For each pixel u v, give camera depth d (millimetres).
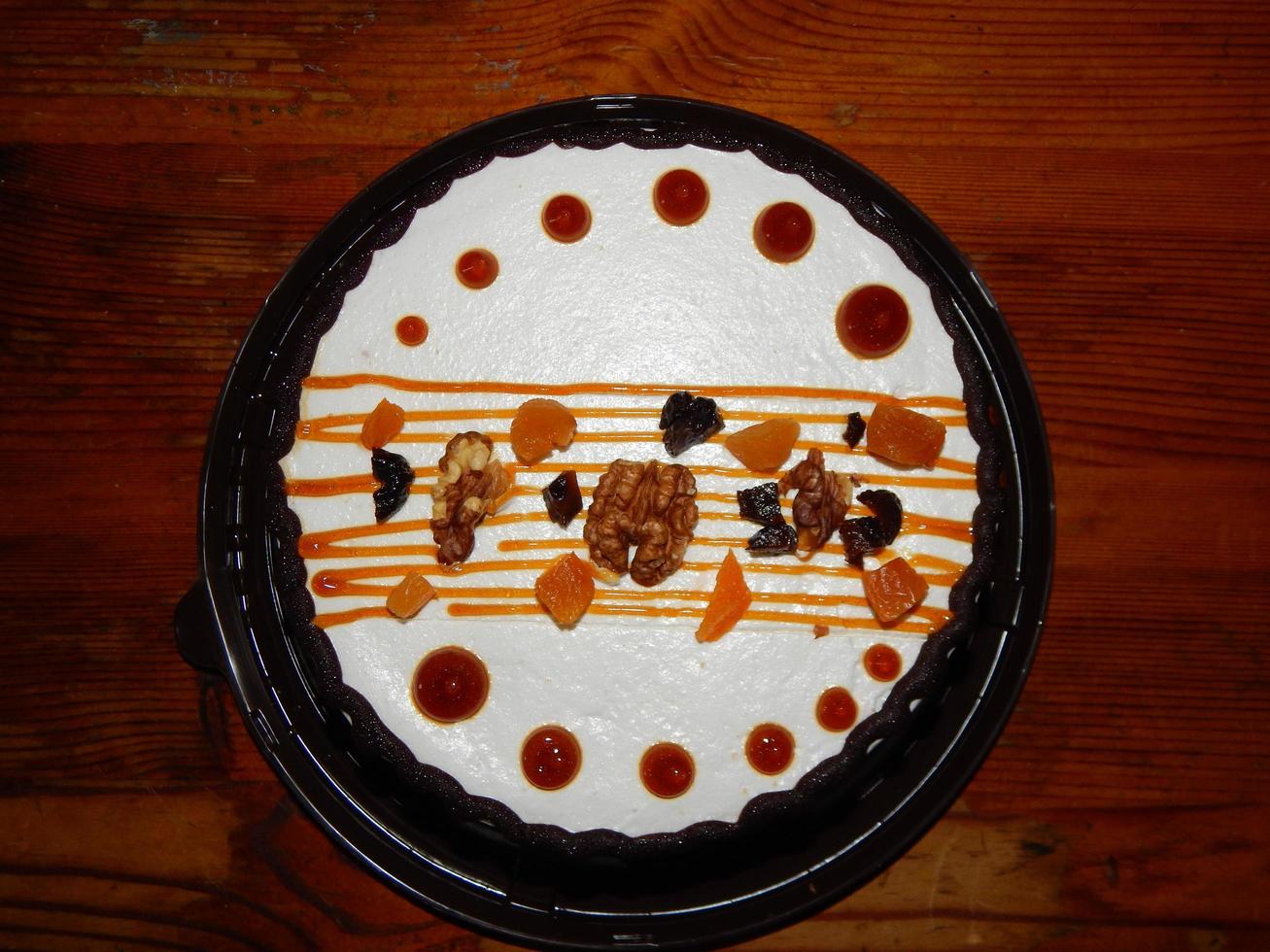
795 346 309
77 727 321
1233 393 328
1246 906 308
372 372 311
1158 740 314
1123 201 335
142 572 326
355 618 300
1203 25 342
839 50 339
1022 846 311
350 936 310
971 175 336
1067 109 338
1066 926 308
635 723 291
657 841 285
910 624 295
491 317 313
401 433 309
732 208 314
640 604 297
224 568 302
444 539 298
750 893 286
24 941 312
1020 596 295
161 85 344
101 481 330
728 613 294
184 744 320
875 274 310
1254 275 333
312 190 339
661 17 340
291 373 312
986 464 301
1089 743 315
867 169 312
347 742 300
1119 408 328
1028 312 332
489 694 295
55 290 338
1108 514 324
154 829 316
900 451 301
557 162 317
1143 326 331
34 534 328
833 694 291
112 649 323
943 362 306
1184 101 339
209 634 308
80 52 345
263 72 342
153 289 338
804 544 295
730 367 309
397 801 297
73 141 343
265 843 315
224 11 345
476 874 292
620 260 314
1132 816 312
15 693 322
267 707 298
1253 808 312
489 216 316
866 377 307
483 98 339
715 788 287
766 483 302
